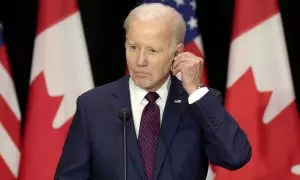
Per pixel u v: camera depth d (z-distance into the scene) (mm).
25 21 12617
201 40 12039
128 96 7160
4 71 12000
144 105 7117
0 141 12000
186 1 11914
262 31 11828
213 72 12766
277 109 11852
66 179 6961
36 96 11836
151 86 6867
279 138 11836
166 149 6832
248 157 6980
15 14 12594
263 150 11930
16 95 12258
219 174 11852
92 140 6941
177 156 6848
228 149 6758
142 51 6547
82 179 6965
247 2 11805
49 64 11828
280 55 11812
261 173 11766
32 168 11820
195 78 6914
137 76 6730
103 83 12766
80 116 7117
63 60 11906
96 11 12641
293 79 12578
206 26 12703
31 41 12656
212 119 6816
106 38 12703
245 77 11828
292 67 12578
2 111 11977
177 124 6965
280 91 11812
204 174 7137
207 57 12766
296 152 11812
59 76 11867
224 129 6824
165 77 7086
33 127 11828
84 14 12641
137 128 7055
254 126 11742
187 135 6965
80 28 11961
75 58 11969
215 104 6875
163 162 6785
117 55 12758
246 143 6996
